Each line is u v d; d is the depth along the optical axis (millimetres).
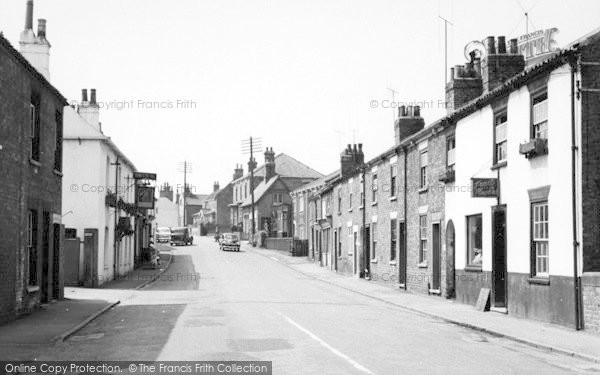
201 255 59688
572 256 15328
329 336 14312
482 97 20281
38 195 19219
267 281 34688
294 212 69188
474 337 14695
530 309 17516
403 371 10242
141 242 47594
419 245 27172
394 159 30891
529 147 16953
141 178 38250
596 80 15328
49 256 20891
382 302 23703
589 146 15227
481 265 21125
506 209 19031
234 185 106375
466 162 22156
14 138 16641
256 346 12812
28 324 16062
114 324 16750
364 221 36312
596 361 11469
